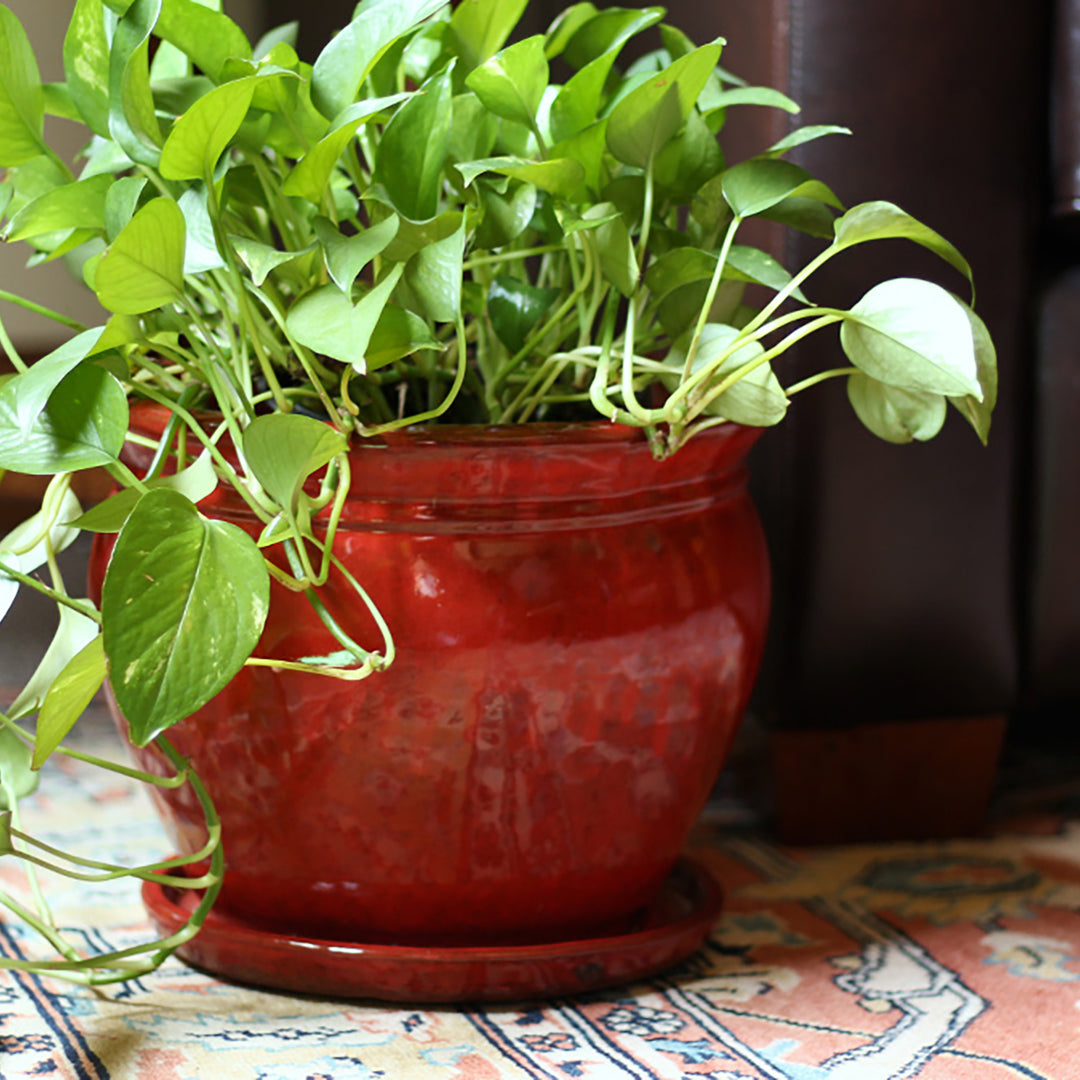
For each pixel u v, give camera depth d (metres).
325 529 1.84
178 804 1.92
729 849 2.17
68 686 1.77
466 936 1.90
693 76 1.82
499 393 1.95
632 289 1.84
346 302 1.76
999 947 1.99
